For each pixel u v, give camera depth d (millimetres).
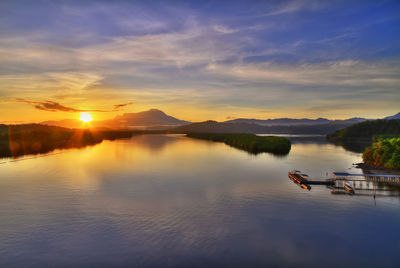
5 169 90375
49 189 62438
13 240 36188
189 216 44594
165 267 30062
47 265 30469
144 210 47438
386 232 38969
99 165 98312
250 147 164000
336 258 32156
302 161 110000
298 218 44000
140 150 156500
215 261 31312
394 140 98125
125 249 33688
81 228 39750
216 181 70812
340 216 45031
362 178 75188
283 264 30875
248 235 37688
